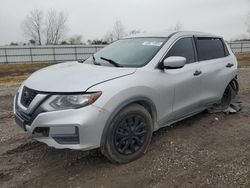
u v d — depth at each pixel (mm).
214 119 5965
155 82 4371
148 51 4758
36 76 4371
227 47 6465
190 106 5148
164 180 3738
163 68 4574
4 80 19203
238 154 4402
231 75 6191
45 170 4047
